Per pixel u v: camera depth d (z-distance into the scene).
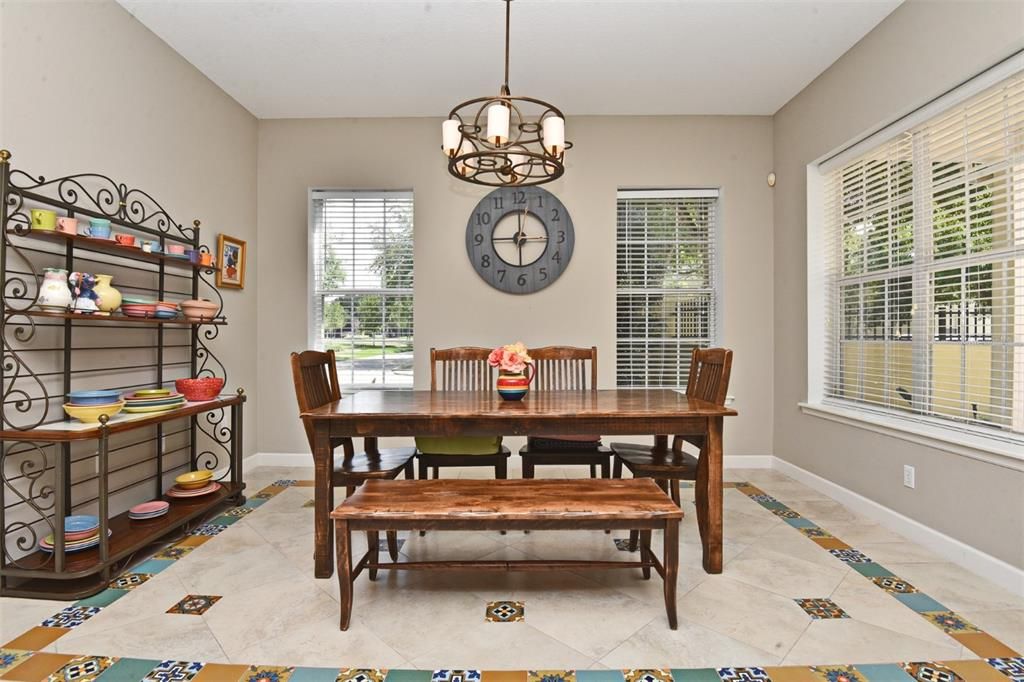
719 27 2.71
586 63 3.08
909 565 2.16
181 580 2.03
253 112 3.75
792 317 3.55
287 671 1.48
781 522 2.67
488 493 1.84
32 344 2.09
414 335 3.82
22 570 1.86
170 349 2.94
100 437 1.91
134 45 2.63
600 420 2.10
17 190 1.89
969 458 2.13
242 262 3.60
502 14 2.61
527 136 3.81
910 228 2.60
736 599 1.88
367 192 3.92
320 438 2.08
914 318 2.57
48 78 2.16
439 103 3.62
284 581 2.03
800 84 3.34
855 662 1.51
